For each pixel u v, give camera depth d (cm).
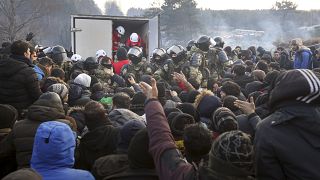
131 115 428
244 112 414
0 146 374
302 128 244
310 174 236
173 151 256
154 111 276
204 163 244
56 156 289
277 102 255
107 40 1441
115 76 846
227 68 912
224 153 227
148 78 663
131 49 946
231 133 233
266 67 842
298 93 246
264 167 246
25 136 365
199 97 454
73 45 1413
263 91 544
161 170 252
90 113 368
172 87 726
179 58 920
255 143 253
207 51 909
